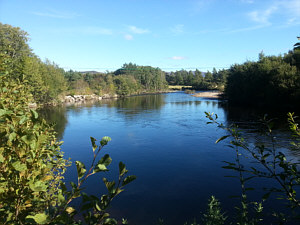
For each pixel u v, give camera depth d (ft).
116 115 96.58
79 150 47.29
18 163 3.81
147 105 139.23
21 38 136.05
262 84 115.34
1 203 4.51
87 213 3.66
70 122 80.07
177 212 24.00
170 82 455.22
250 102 126.93
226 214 22.34
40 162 5.00
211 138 54.49
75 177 32.53
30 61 110.42
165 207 25.05
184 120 80.84
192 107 122.62
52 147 5.87
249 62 145.69
